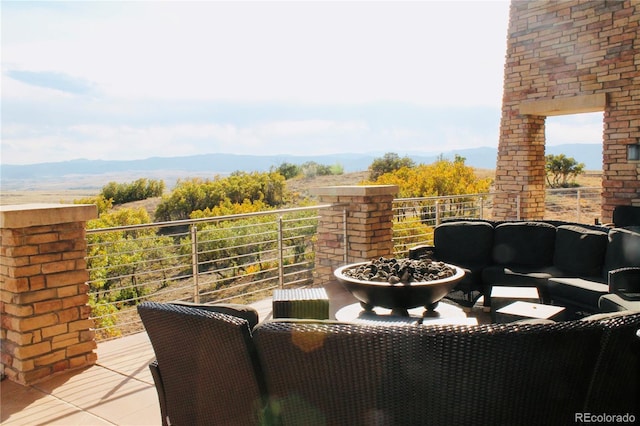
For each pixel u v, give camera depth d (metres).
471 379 1.50
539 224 5.25
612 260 4.50
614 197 7.27
